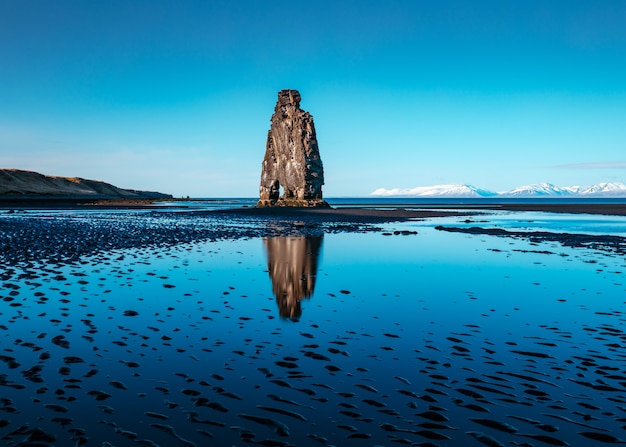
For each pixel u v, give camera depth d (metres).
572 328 8.45
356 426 4.62
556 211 73.06
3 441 4.15
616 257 18.44
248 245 22.22
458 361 6.63
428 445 4.27
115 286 11.69
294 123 75.56
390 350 7.11
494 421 4.77
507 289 12.03
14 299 9.95
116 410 4.87
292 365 6.38
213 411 4.91
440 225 40.00
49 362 6.29
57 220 39.53
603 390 5.61
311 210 67.00
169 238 24.89
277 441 4.30
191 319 8.77
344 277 13.67
